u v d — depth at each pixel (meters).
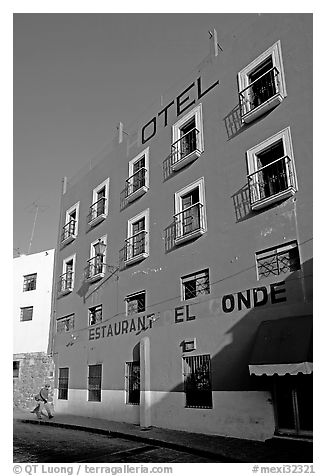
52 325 23.95
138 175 18.55
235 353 11.55
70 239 23.56
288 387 10.14
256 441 10.30
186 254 14.41
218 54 15.18
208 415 11.92
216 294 12.73
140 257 16.61
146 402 14.16
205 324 12.83
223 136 14.06
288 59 12.34
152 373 14.49
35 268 26.88
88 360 19.22
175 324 14.05
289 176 11.34
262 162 12.68
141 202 17.84
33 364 24.05
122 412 16.00
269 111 12.52
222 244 13.00
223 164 13.77
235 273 12.27
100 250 19.09
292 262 10.99
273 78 12.70
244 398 10.98
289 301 10.57
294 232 10.93
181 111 16.55
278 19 12.97
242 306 11.76
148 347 14.94
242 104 13.48
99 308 19.70
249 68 13.66
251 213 12.28
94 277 19.83
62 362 21.73
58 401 21.03
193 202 15.04
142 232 17.20
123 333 16.97
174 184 15.97
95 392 18.34
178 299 14.27
